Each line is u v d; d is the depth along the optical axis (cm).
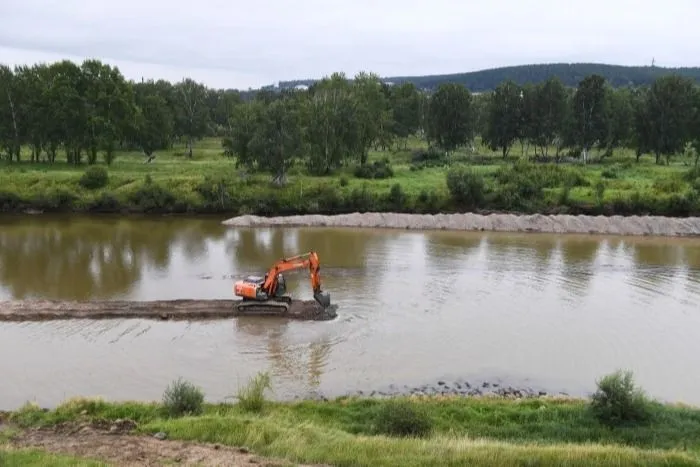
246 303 3114
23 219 5909
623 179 7144
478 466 1441
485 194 6303
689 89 9000
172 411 1941
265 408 2008
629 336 2864
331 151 7700
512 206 6188
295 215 6134
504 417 1961
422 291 3556
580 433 1800
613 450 1540
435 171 8106
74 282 3731
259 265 4191
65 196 6322
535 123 9394
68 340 2770
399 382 2362
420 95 11181
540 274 3969
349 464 1477
